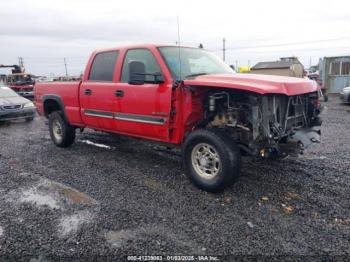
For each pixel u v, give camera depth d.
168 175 4.69
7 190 4.17
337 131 7.84
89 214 3.43
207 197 3.85
